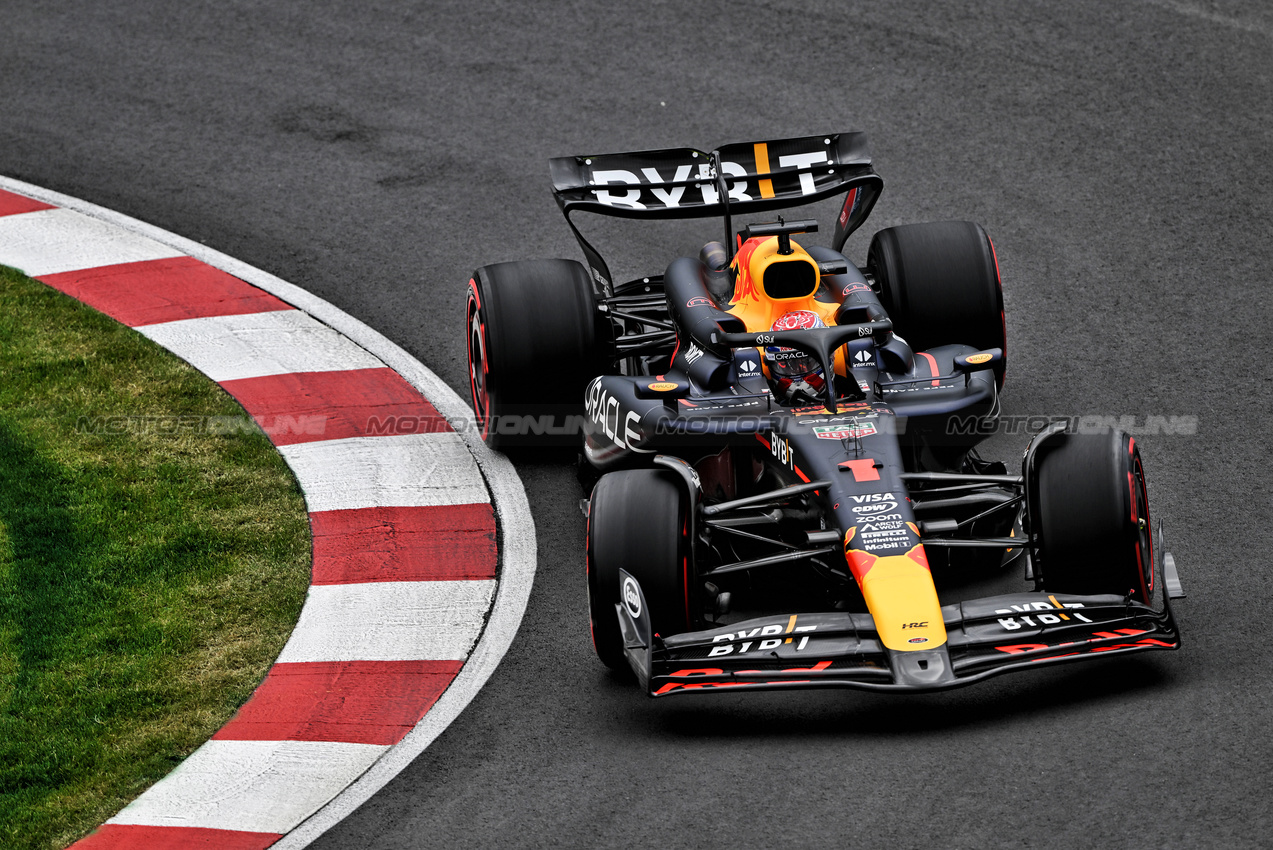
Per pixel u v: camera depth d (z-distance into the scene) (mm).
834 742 21297
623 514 22422
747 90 47219
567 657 24641
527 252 39781
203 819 21188
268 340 36406
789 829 19438
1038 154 43000
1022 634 20672
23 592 27297
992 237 39156
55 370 35375
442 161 44500
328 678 24547
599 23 52125
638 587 21688
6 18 54750
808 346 24734
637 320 31141
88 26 53969
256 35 52844
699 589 22516
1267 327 34062
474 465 31297
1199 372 32500
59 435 32750
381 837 20391
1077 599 21438
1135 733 20672
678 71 48625
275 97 48719
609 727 22453
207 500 30219
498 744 22344
